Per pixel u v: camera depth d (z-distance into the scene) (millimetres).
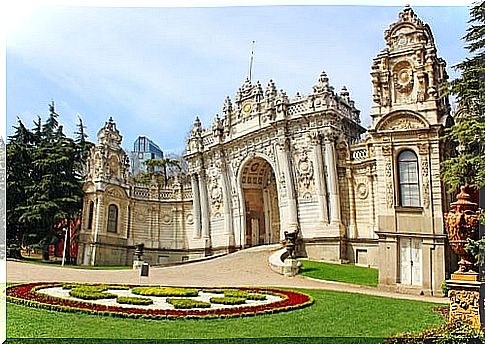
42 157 50844
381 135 31594
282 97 50750
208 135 61562
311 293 25297
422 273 29109
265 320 17812
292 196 48875
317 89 48531
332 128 47406
